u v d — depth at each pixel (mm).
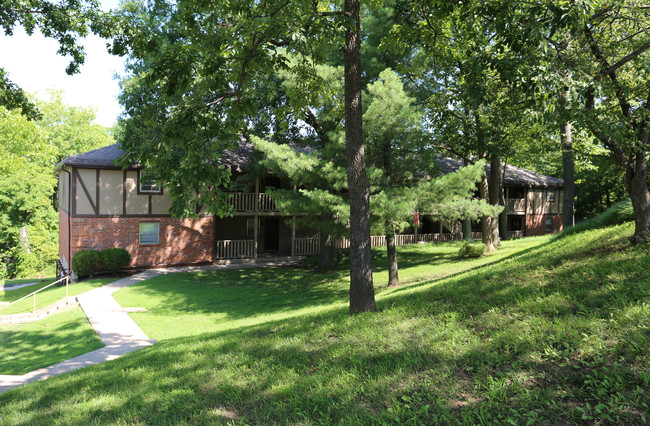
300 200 16109
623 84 8797
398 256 24312
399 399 4328
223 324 12352
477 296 7145
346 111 8133
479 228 35594
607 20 9422
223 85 7547
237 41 6809
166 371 6383
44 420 5121
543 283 6957
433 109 16203
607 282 6133
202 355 6984
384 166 15664
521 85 6867
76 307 14797
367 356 5496
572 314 5332
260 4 7246
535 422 3553
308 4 7133
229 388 5285
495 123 12961
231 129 7723
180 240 22484
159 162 7113
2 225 36719
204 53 6887
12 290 23047
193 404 4965
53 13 10016
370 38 17250
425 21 9844
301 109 9727
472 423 3635
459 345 5262
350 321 7223
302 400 4641
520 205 35562
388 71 14117
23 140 28922
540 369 4363
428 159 15188
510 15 6484
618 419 3377
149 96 17375
